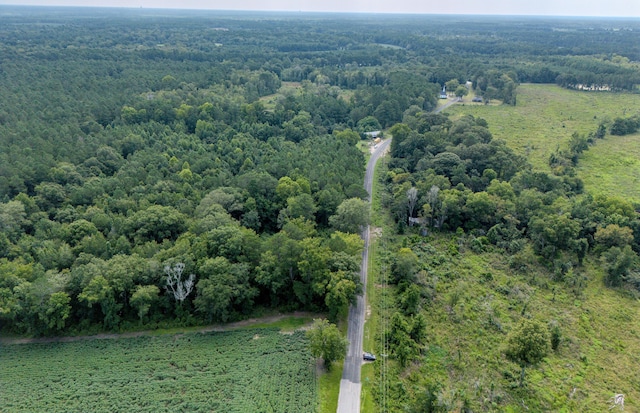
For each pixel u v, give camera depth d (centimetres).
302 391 7125
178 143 15838
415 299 8812
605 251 10806
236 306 8931
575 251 10875
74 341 8206
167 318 8706
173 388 7212
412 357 7762
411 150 16075
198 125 17300
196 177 13325
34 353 7888
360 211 11056
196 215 11062
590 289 9906
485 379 7425
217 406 6881
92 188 12025
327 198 11975
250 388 7194
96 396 7050
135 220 10375
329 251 9119
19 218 10481
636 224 11188
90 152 14188
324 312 8981
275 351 7962
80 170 13162
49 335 8325
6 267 8588
